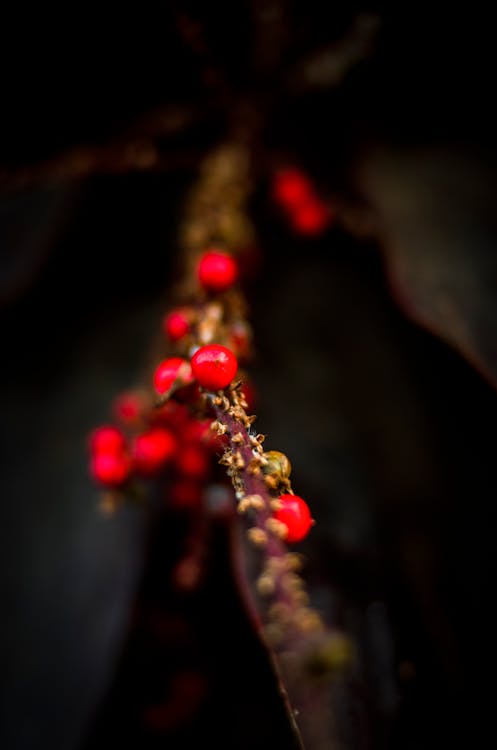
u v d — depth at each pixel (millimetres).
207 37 280
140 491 214
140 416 225
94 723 250
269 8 265
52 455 276
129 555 252
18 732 229
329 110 293
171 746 253
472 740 213
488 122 277
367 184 256
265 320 295
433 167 260
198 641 272
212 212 239
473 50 273
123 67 296
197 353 168
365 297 304
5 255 272
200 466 234
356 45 256
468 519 246
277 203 293
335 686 206
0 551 257
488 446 260
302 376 280
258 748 249
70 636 241
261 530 156
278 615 155
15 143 292
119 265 324
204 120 298
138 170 302
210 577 270
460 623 230
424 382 279
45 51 292
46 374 301
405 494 251
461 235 236
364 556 237
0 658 239
